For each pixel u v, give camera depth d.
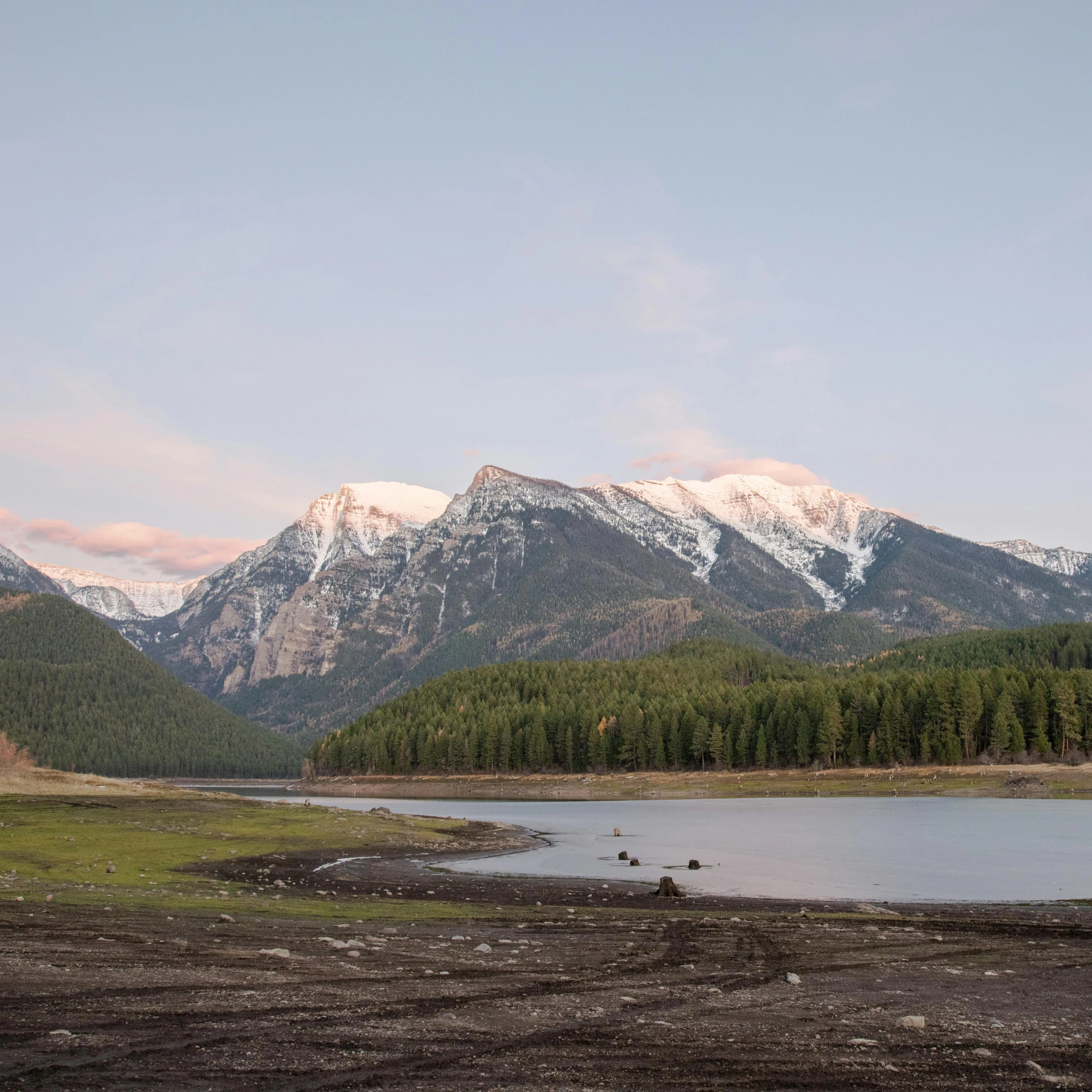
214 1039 19.66
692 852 81.75
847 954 34.22
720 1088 17.66
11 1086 15.91
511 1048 20.06
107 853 65.75
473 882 61.09
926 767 197.62
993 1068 19.48
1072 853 78.62
